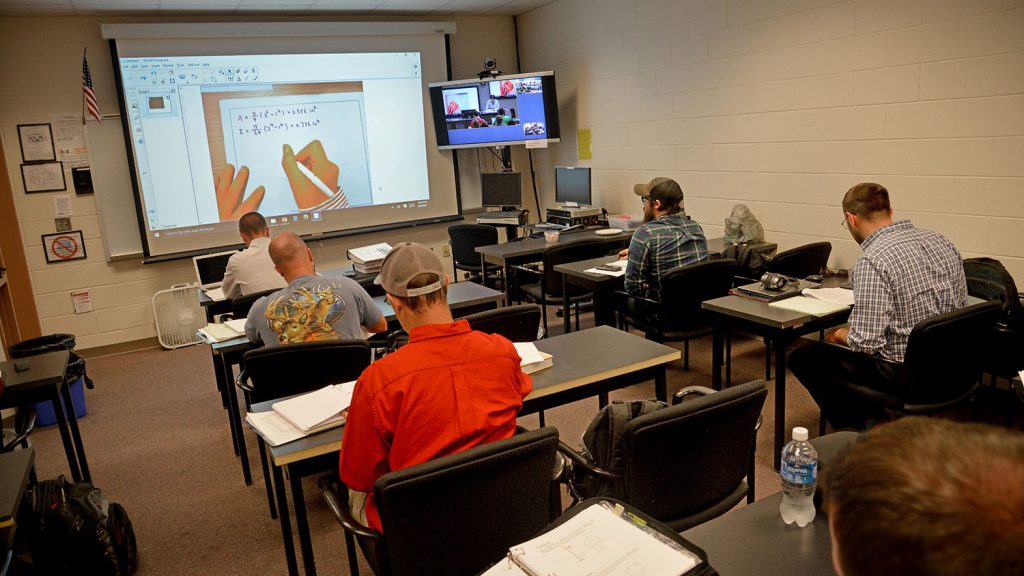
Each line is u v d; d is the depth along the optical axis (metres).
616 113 5.97
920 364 2.38
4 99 5.12
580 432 3.39
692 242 3.77
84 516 2.35
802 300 2.96
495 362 1.67
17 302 5.18
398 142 6.56
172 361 5.34
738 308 2.90
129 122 5.49
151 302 5.78
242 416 4.03
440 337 1.63
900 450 0.48
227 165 5.86
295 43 6.00
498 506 1.51
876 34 3.78
